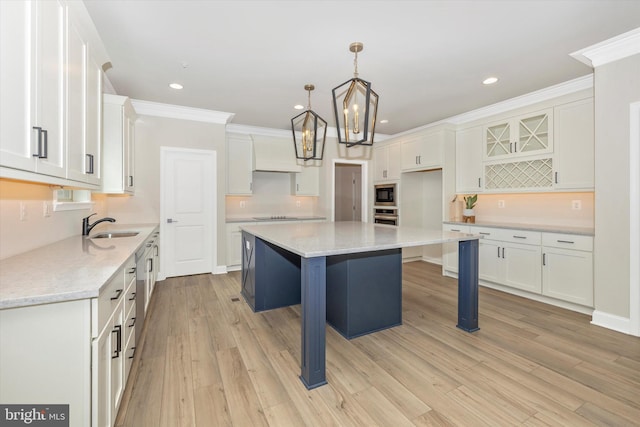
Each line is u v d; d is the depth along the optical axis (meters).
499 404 1.74
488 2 2.07
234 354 2.31
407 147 5.21
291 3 2.08
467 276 2.71
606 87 2.67
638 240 2.54
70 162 1.71
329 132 5.69
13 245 1.78
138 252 2.32
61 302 1.15
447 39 2.54
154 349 2.37
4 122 1.11
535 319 2.98
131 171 3.75
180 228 4.44
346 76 3.26
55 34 1.51
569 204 3.71
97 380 1.21
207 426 1.58
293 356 2.29
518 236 3.62
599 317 2.80
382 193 5.77
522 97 3.83
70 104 1.71
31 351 1.12
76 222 2.80
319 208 5.84
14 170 1.18
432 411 1.69
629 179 2.57
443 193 4.57
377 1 2.06
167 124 4.28
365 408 1.72
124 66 3.01
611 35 2.48
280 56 2.81
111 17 2.22
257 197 5.61
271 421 1.62
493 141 4.22
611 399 1.78
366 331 2.68
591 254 3.00
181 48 2.67
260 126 5.32
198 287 3.98
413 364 2.18
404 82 3.41
